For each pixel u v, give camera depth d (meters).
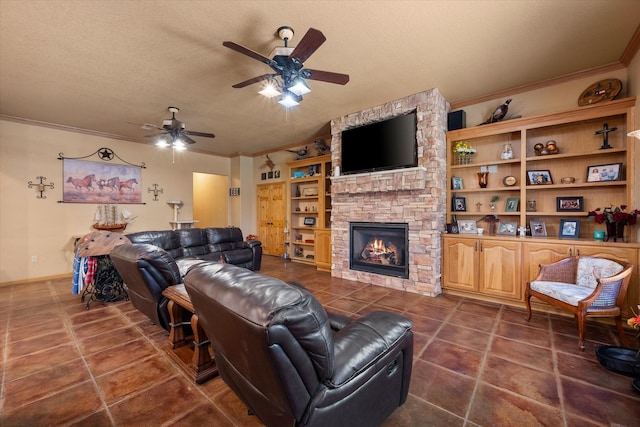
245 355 1.09
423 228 3.82
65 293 4.05
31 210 4.84
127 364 2.16
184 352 2.28
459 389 1.84
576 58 2.93
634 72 2.83
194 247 5.12
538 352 2.30
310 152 6.50
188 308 1.94
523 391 1.82
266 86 2.62
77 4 2.11
